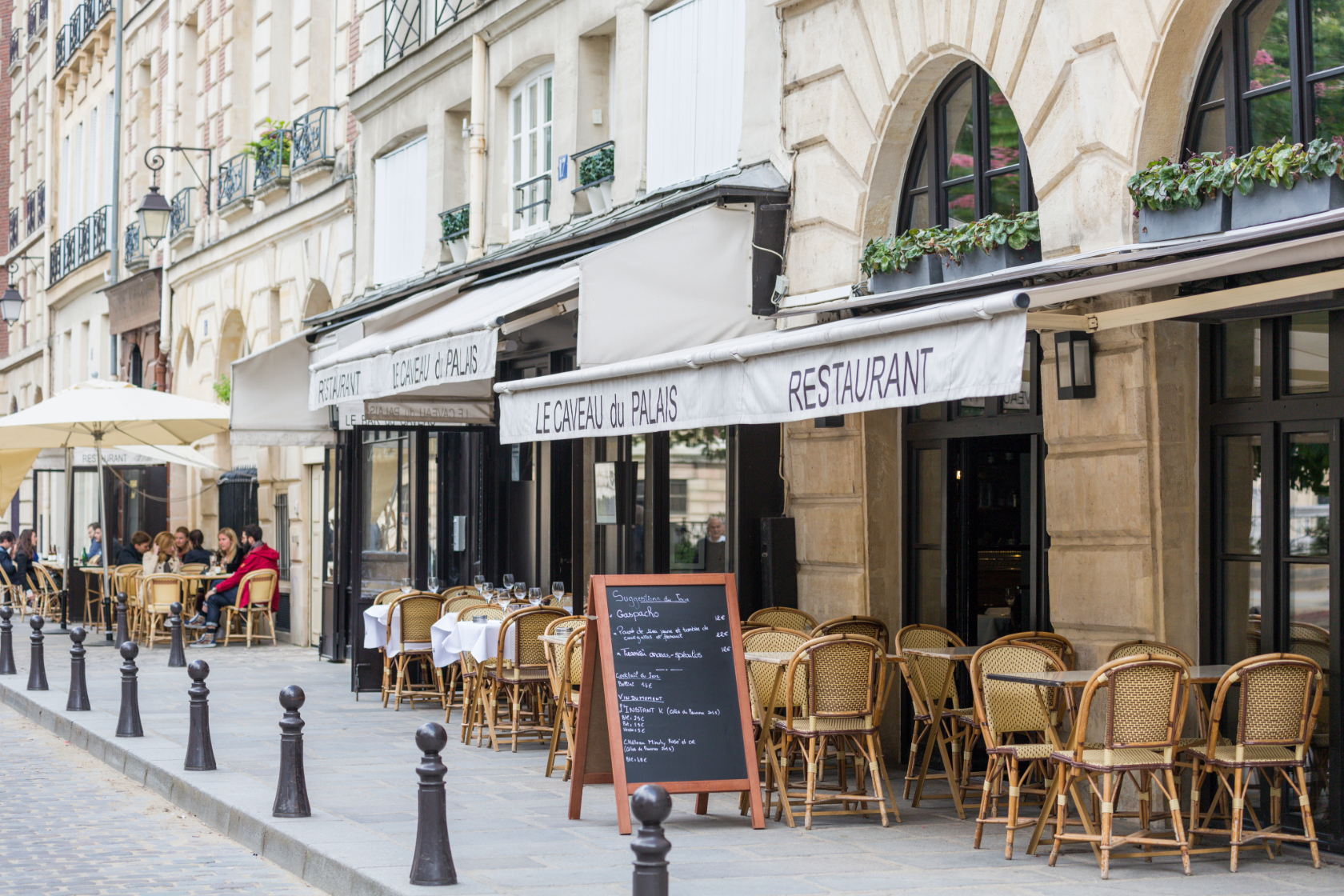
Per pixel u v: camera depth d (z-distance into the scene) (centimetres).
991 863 723
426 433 1662
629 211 1240
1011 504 1042
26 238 3850
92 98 3262
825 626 949
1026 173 943
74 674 1296
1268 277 763
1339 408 743
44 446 2069
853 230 1062
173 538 2227
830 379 709
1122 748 706
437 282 1562
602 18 1384
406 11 1794
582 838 767
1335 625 743
